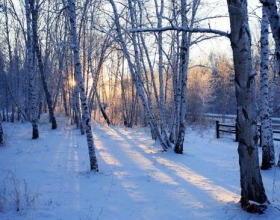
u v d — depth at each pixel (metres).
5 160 9.92
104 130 22.59
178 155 11.82
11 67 30.45
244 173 5.50
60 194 6.39
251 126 5.40
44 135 17.28
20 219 5.01
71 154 11.52
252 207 5.32
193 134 20.67
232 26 5.34
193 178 8.16
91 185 7.16
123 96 28.98
